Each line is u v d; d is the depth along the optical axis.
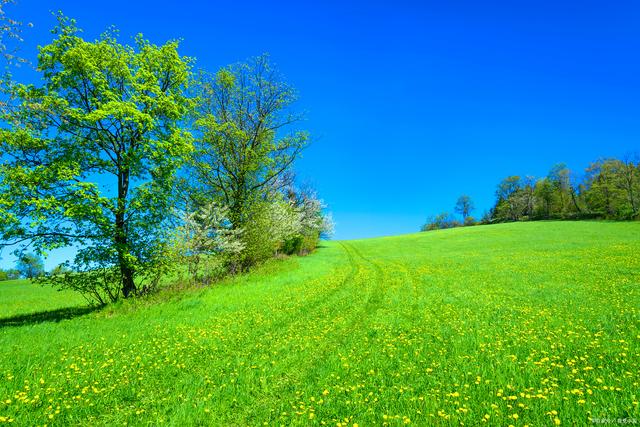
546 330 9.60
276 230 32.06
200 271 22.09
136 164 17.83
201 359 8.62
